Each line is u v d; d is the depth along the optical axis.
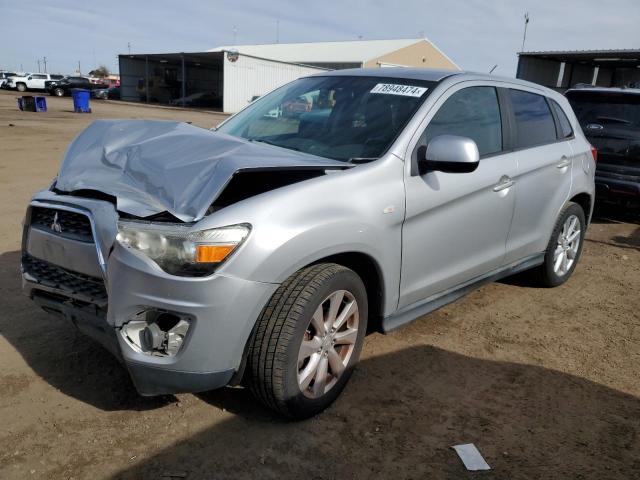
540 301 4.78
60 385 3.11
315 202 2.71
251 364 2.66
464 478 2.56
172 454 2.61
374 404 3.08
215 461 2.57
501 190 3.87
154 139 3.18
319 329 2.79
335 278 2.77
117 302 2.50
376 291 3.17
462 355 3.72
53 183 3.22
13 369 3.24
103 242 2.57
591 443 2.86
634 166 7.16
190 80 53.34
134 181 2.80
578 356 3.82
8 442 2.63
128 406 2.95
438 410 3.07
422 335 3.98
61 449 2.60
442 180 3.36
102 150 3.22
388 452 2.71
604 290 5.16
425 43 49.16
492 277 4.12
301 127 3.67
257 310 2.53
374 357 3.61
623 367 3.70
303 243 2.60
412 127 3.29
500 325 4.24
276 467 2.56
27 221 3.06
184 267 2.42
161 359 2.48
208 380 2.52
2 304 4.09
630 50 25.92
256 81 40.41
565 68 31.66
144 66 50.97
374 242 2.95
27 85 46.47
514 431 2.92
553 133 4.70
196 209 2.49
